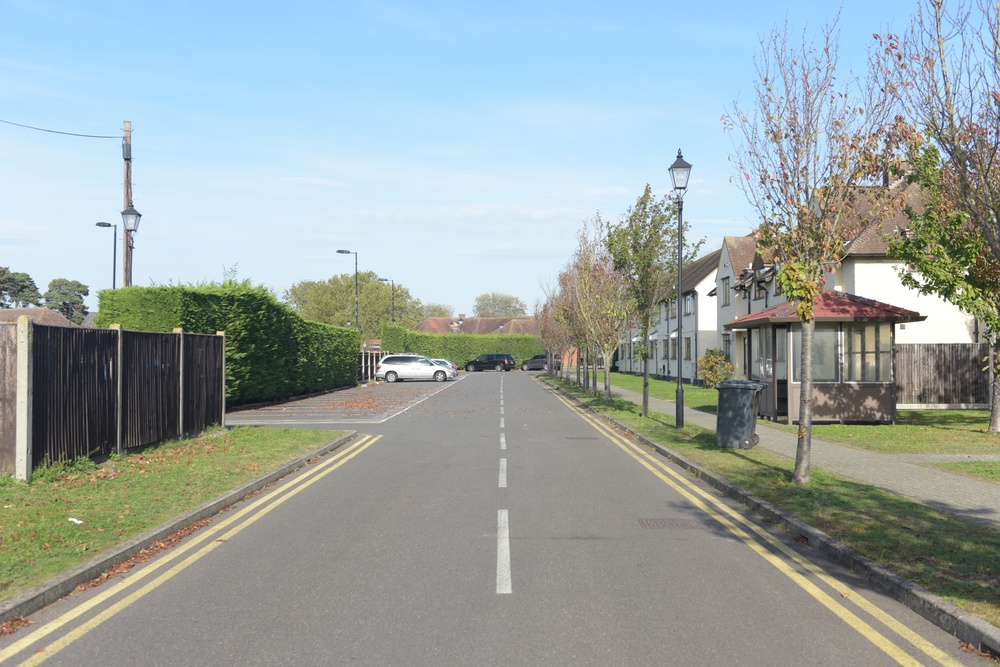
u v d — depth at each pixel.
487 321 123.25
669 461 14.28
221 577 6.77
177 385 15.80
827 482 11.08
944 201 14.66
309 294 94.75
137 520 8.52
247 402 28.39
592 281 30.23
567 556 7.45
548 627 5.46
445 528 8.67
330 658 4.92
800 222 11.01
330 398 34.62
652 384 46.59
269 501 10.35
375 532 8.48
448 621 5.60
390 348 68.50
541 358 81.38
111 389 13.00
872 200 11.12
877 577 6.52
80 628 5.50
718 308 44.97
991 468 12.48
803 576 6.80
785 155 11.12
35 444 10.73
